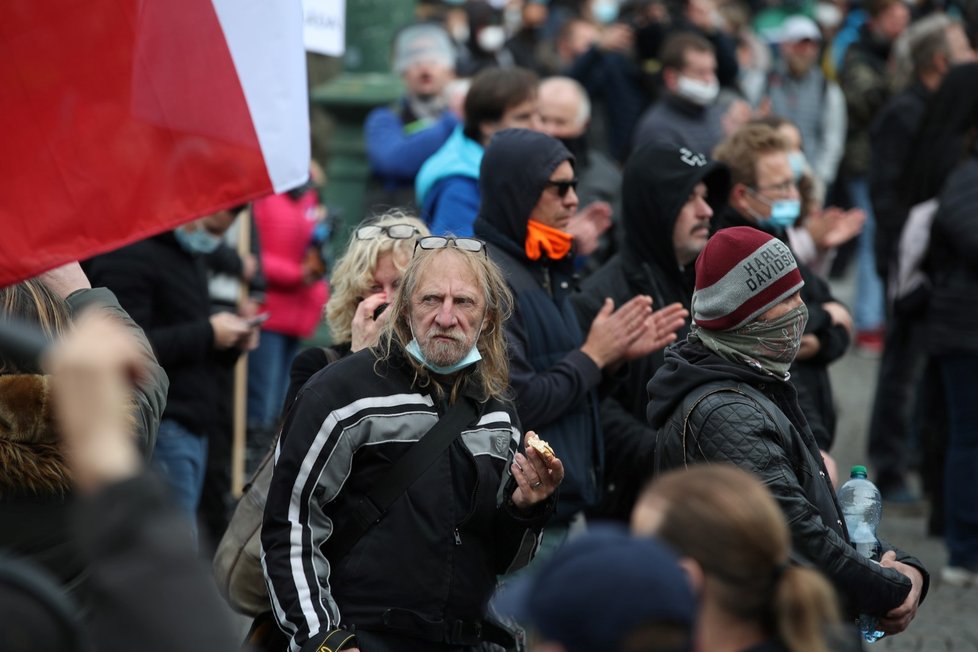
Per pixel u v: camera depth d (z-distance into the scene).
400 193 30.69
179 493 19.66
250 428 28.12
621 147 40.12
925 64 30.12
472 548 13.53
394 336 13.66
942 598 23.94
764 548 8.80
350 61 36.41
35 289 11.68
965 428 24.36
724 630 8.95
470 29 44.31
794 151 22.08
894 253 29.48
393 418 13.37
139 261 19.28
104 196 12.45
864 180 43.50
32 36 12.23
